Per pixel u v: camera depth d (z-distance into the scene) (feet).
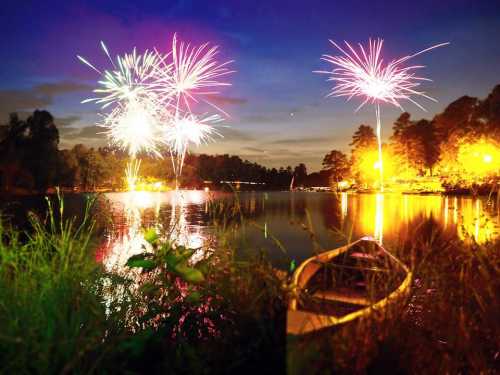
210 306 15.10
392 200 165.68
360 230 65.57
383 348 12.01
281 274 14.60
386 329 12.21
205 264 15.98
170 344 13.93
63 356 10.97
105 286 17.03
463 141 215.72
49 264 13.65
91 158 266.77
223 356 12.59
